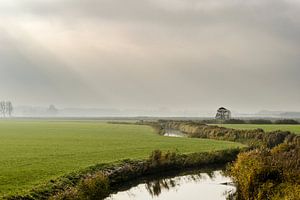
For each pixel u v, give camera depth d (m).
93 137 86.81
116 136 91.38
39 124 167.12
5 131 107.94
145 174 44.97
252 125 135.00
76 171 38.12
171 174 46.62
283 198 24.62
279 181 28.86
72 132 105.62
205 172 48.25
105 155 52.28
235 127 117.94
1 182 32.50
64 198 28.19
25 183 32.06
